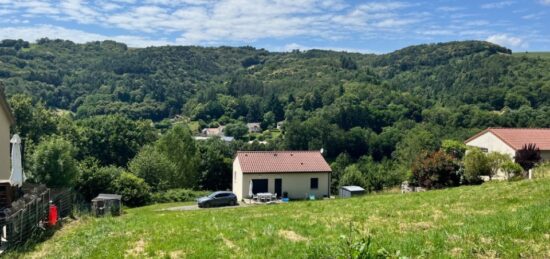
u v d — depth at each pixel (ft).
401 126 335.26
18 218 51.90
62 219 71.26
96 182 134.92
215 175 216.95
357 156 319.47
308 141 325.62
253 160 153.58
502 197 59.72
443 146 168.35
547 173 94.89
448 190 79.25
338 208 66.54
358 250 23.06
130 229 56.29
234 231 47.29
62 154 117.91
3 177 82.12
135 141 230.89
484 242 30.14
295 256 33.40
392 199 73.20
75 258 41.63
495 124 302.86
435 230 36.99
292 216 59.26
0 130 80.74
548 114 298.15
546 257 26.45
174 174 188.14
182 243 42.75
